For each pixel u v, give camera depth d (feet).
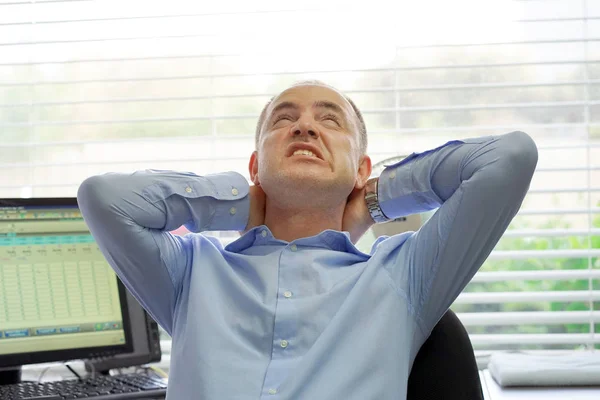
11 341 6.35
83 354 6.50
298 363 4.76
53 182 7.83
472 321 7.52
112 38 7.85
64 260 6.60
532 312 7.54
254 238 5.61
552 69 7.66
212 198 5.42
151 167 7.80
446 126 7.72
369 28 7.72
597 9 7.63
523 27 7.66
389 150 7.70
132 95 7.88
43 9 7.93
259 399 4.62
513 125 7.65
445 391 4.81
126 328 6.67
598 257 7.45
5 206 6.50
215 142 7.82
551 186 7.64
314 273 5.18
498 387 5.98
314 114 5.60
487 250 5.13
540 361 6.21
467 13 7.68
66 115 7.89
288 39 7.76
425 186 5.43
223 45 7.82
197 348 4.83
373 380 4.71
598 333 7.54
